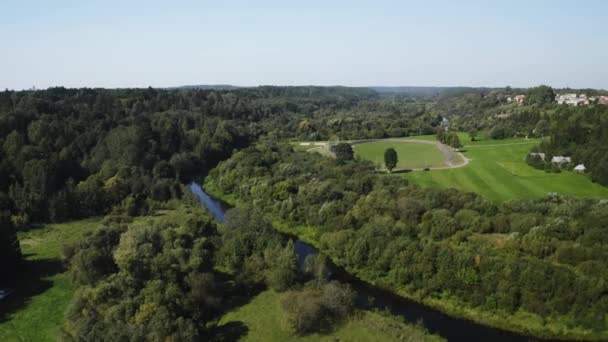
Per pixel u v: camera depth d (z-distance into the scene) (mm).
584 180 106875
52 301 65250
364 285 73938
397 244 74188
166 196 116312
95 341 49656
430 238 78375
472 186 109312
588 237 68438
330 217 91938
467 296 64938
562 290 59531
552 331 57906
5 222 77625
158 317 51219
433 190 96250
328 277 72312
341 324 56125
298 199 104250
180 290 58781
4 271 71062
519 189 103750
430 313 64750
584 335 56625
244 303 62594
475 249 70750
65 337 51969
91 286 62094
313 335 54219
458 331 59688
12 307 63719
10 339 55375
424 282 68688
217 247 77000
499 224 78125
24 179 109062
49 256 81312
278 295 63656
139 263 61812
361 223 87000
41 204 102750
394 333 53875
